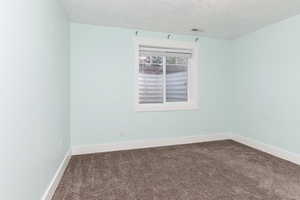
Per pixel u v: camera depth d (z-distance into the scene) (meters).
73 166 2.54
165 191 1.90
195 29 3.24
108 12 2.56
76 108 3.02
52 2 1.89
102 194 1.84
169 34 3.47
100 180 2.14
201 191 1.90
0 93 0.94
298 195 1.82
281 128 2.83
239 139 3.71
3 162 0.97
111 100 3.19
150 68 3.55
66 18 2.66
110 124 3.20
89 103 3.08
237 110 3.76
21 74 1.18
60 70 2.24
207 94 3.79
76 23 2.97
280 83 2.83
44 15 1.63
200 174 2.30
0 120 0.94
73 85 2.99
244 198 1.77
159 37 3.41
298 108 2.58
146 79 3.53
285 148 2.78
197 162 2.69
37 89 1.45
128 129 3.30
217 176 2.24
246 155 2.98
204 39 3.72
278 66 2.86
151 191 1.90
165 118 3.53
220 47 3.85
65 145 2.52
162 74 3.63
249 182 2.09
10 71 1.04
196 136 3.74
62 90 2.35
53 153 1.90
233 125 3.88
